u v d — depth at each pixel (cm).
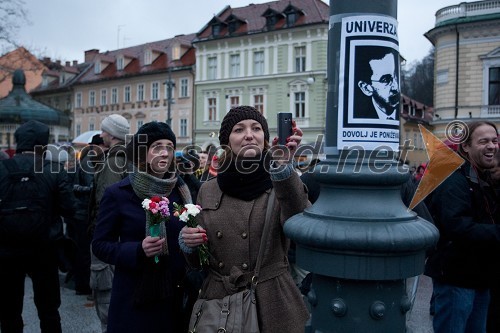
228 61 3912
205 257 228
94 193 397
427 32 2866
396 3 190
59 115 1356
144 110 4597
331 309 180
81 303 568
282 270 228
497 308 357
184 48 4444
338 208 179
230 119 237
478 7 2647
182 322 269
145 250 243
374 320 176
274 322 219
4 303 372
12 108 1228
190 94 4200
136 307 256
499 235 281
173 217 269
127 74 4709
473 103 2681
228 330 212
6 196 363
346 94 183
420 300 584
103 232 269
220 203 238
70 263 412
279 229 229
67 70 5628
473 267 297
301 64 3538
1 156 724
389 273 170
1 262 365
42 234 373
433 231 178
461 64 2705
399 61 190
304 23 3466
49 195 381
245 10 4022
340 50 185
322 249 176
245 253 226
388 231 168
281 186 212
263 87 3712
